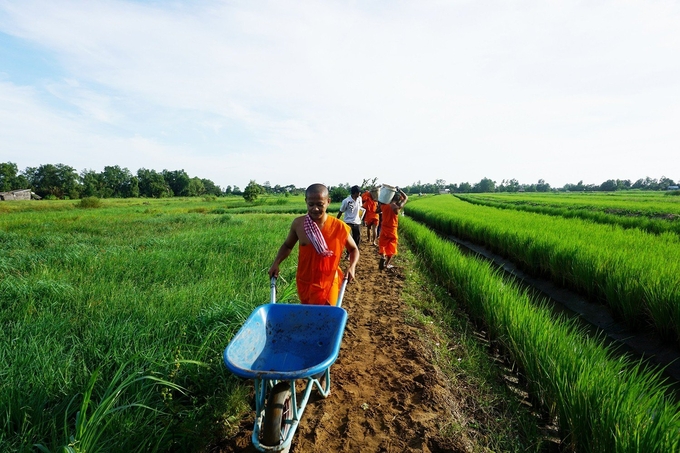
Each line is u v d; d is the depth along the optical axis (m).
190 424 2.81
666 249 7.88
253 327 2.81
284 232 12.59
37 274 6.20
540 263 8.90
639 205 26.36
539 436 3.13
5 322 4.33
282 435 2.39
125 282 5.97
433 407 3.36
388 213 8.70
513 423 3.32
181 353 3.52
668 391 4.25
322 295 3.41
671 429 2.44
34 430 2.52
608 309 6.43
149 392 2.94
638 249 7.89
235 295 5.13
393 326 5.27
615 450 2.51
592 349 3.72
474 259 7.79
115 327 3.91
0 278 6.12
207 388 3.29
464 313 6.19
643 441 2.41
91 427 2.38
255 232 12.39
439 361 4.34
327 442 2.91
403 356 4.36
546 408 3.51
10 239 11.34
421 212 25.53
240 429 3.01
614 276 6.10
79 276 6.28
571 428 2.96
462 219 16.47
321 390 3.21
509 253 10.91
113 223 17.31
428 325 5.41
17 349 3.43
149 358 3.29
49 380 2.98
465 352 4.66
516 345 4.18
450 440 2.95
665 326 4.98
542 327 4.13
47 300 4.98
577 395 2.95
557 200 44.59
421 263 9.62
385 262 9.09
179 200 75.56
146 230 14.34
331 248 3.34
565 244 8.39
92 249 8.95
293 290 5.55
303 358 2.85
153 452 2.48
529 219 15.54
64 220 19.56
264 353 2.88
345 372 3.97
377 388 3.68
